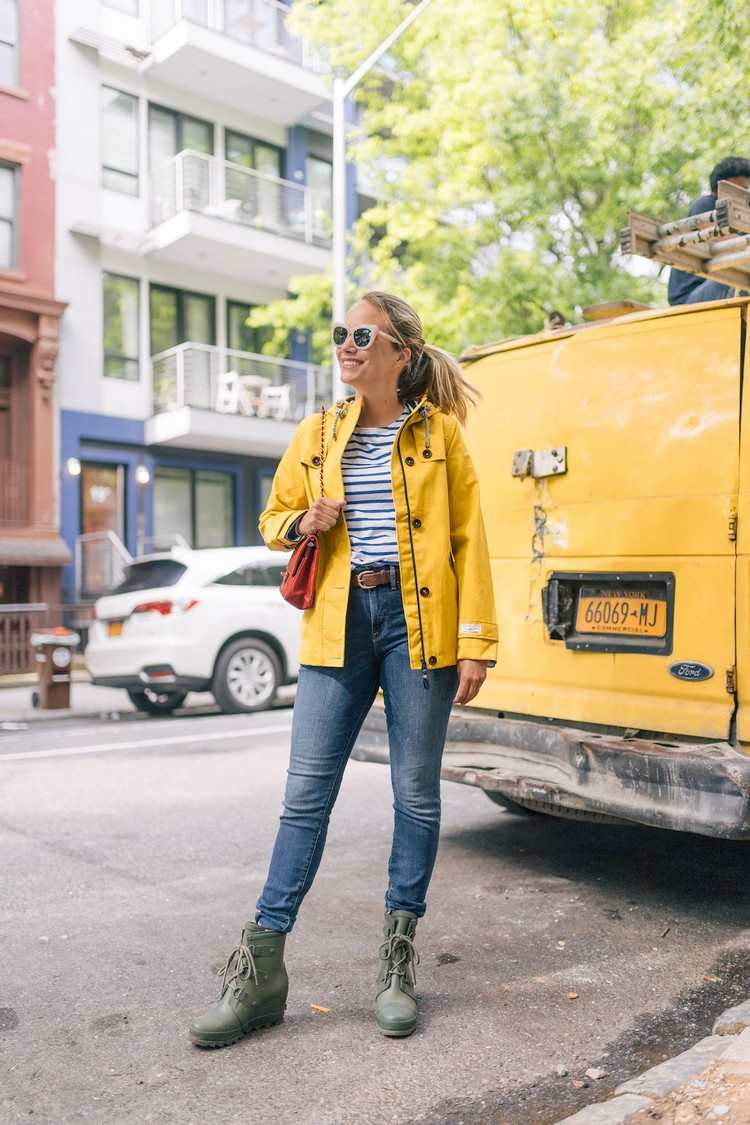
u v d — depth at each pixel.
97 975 3.31
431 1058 2.70
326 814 2.92
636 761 3.68
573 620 4.23
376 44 15.80
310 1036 2.85
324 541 2.92
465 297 14.75
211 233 19.73
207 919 3.86
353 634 2.89
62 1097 2.52
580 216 14.55
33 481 18.72
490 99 13.87
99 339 19.77
